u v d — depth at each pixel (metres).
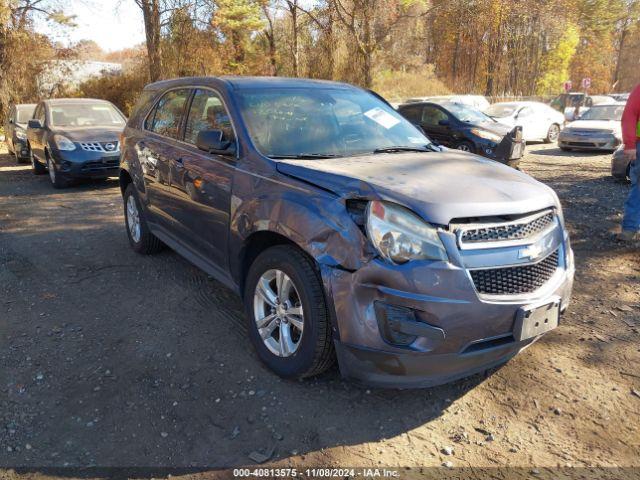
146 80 26.31
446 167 3.38
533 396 3.18
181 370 3.48
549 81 42.56
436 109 13.48
